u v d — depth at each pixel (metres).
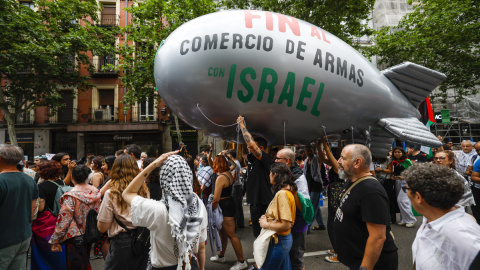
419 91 3.62
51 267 2.96
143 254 2.16
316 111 2.96
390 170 5.30
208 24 2.76
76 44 14.31
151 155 18.17
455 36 12.09
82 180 2.87
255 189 3.14
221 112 2.87
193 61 2.69
